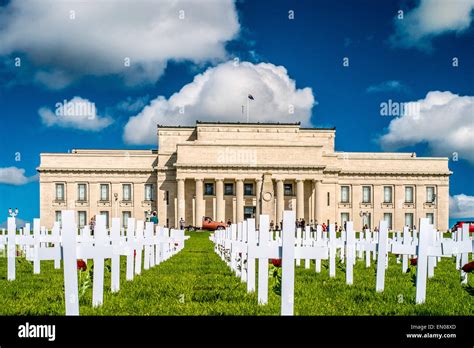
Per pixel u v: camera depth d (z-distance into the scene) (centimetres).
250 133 13312
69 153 13512
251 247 1305
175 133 13825
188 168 12738
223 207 12825
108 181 13525
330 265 2195
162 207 13275
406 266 2366
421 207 13638
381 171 13588
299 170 12788
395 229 13600
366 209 13625
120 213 13500
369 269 2558
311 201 13175
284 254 1198
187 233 9481
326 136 14038
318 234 2755
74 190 13475
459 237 2178
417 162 13688
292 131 13350
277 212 12769
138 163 13600
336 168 13275
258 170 12781
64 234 1195
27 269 2441
